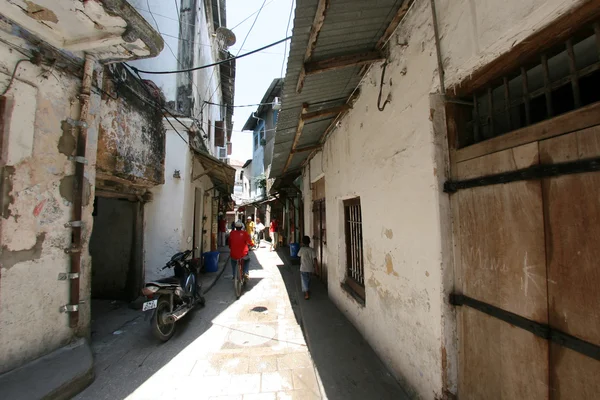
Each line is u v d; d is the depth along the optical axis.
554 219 1.27
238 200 26.36
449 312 1.87
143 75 6.39
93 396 2.56
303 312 4.70
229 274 8.41
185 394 2.60
